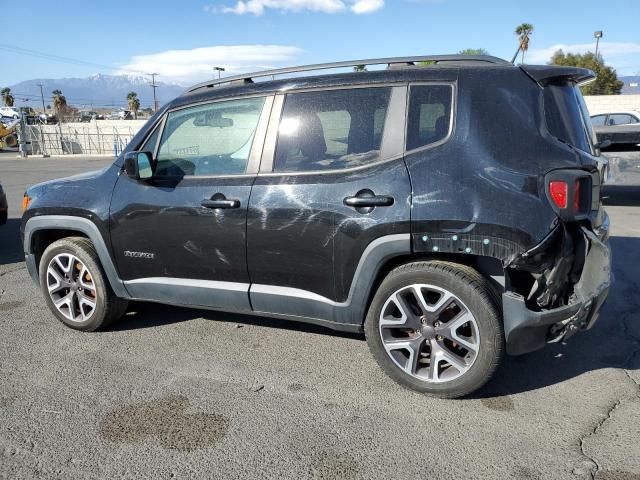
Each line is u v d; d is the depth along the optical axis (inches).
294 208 134.3
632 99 1049.5
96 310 169.8
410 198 122.7
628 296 202.5
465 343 123.5
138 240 156.9
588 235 119.5
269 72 150.1
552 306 122.0
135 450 110.4
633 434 112.9
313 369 145.6
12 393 134.5
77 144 1695.4
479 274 123.0
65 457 108.4
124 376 143.0
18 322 184.7
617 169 384.2
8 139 1694.1
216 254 146.6
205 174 149.6
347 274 131.4
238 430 117.0
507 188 116.5
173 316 187.6
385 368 132.9
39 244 182.1
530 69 123.6
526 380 138.0
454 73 127.4
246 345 162.1
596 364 146.6
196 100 154.0
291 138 139.9
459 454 107.1
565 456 105.8
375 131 131.0
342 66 141.3
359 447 110.2
